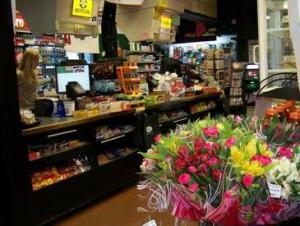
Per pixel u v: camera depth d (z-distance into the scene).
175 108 5.64
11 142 2.61
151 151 1.17
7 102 2.57
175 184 1.03
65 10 3.37
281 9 2.65
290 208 0.99
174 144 1.11
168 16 4.87
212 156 1.01
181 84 5.90
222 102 6.68
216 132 1.12
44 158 3.48
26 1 3.41
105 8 4.45
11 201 2.63
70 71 4.37
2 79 2.53
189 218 1.06
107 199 4.20
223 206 0.96
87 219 3.68
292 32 1.20
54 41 7.09
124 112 4.39
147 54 10.36
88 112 3.94
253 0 10.79
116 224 3.54
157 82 5.62
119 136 4.46
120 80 4.98
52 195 3.54
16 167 2.66
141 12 4.43
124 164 4.47
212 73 11.54
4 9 2.51
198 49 12.32
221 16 11.27
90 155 4.04
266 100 1.90
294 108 1.51
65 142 3.77
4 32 2.51
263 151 1.03
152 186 1.12
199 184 1.00
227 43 12.00
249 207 0.95
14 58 2.60
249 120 1.30
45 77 6.99
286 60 2.56
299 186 0.95
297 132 1.20
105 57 5.06
